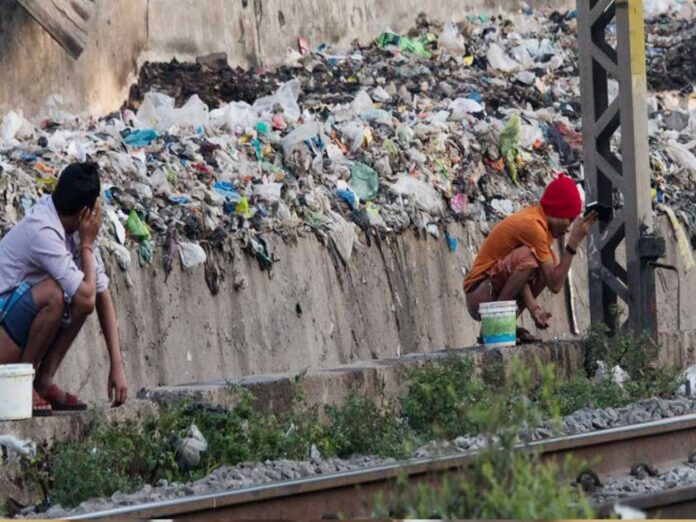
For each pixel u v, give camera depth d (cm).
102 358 1691
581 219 1719
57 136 1961
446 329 2200
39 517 1114
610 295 1841
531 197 2433
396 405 1518
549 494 797
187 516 1038
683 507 971
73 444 1232
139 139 2058
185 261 1820
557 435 1235
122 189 1852
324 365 1980
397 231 2153
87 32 2189
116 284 1717
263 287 1923
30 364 1249
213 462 1290
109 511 1034
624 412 1520
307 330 1962
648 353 1747
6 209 1705
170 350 1778
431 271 2200
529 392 1602
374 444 1379
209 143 2088
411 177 2261
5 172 1738
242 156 2109
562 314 2373
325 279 2017
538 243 1728
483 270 1756
